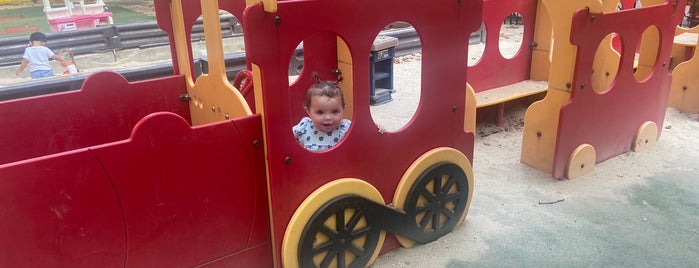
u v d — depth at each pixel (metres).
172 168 2.06
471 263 2.79
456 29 2.65
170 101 3.30
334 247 2.54
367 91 2.43
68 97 2.90
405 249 2.91
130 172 1.97
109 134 3.12
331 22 2.18
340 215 2.49
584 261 2.80
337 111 2.64
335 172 2.45
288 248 2.37
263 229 2.42
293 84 3.80
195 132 2.08
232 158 2.21
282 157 2.25
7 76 7.83
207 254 2.28
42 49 7.07
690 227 3.12
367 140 2.52
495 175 3.88
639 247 2.93
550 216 3.27
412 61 7.38
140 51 8.99
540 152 3.87
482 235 3.06
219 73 2.80
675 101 5.27
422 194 2.81
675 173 3.85
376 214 2.63
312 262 2.48
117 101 3.10
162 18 3.23
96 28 8.64
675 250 2.89
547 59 5.31
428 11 2.49
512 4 5.04
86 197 1.90
